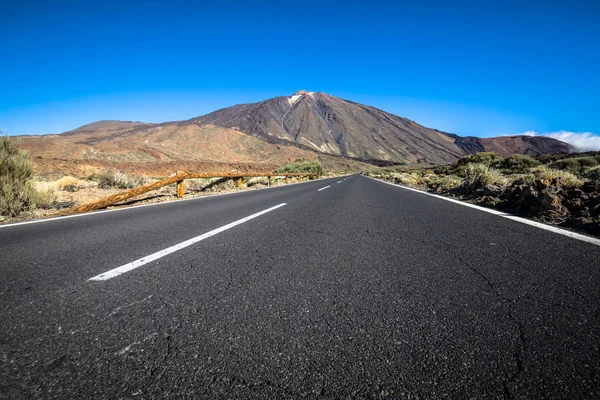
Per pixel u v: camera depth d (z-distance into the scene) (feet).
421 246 10.62
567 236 11.62
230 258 9.34
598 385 3.74
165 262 8.96
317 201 27.12
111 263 8.90
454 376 3.92
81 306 6.03
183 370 4.09
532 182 19.60
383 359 4.28
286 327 5.18
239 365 4.18
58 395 3.65
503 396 3.57
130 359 4.33
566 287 6.76
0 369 4.11
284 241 11.63
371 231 13.39
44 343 4.73
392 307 5.89
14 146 23.66
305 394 3.63
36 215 20.84
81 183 43.60
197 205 24.73
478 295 6.40
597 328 5.03
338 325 5.22
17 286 7.13
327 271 8.07
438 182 44.78
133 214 19.54
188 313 5.71
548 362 4.17
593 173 27.37
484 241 11.15
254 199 29.78
